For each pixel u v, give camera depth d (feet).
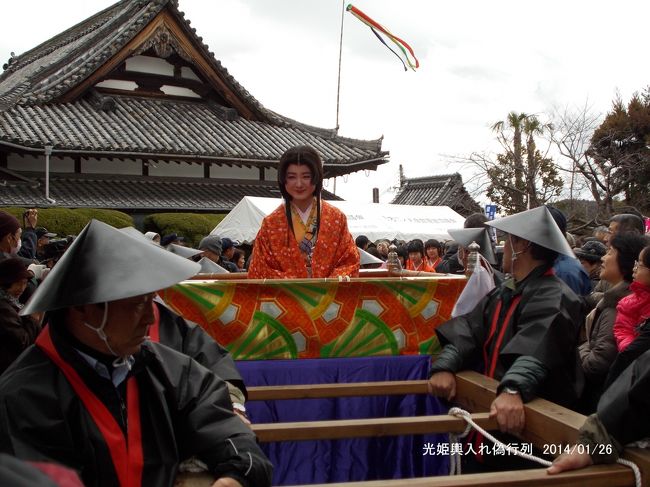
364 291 11.98
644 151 84.58
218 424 6.77
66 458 5.95
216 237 26.03
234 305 11.54
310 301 11.80
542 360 9.07
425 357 12.25
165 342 8.38
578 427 7.80
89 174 58.90
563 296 9.62
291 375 11.75
